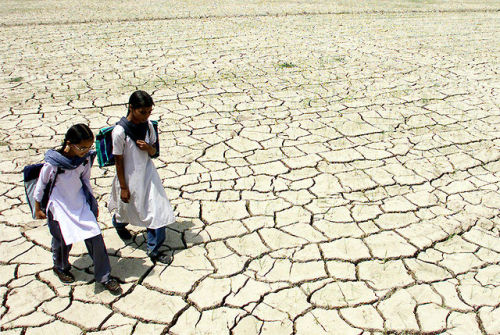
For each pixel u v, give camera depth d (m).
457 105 7.75
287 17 16.66
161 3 19.80
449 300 3.52
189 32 13.23
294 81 8.80
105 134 3.46
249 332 3.20
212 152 5.85
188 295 3.52
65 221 3.27
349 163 5.63
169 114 7.05
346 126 6.73
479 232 4.33
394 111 7.38
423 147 6.12
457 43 12.83
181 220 4.43
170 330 3.20
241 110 7.27
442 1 24.44
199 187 5.03
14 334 3.13
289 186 5.09
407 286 3.66
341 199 4.85
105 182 5.07
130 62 9.86
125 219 3.76
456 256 4.00
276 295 3.54
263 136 6.34
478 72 9.85
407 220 4.50
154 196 3.64
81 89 8.11
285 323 3.28
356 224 4.43
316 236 4.24
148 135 3.57
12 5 18.48
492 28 15.67
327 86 8.55
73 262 3.83
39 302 3.41
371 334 3.21
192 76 8.97
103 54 10.49
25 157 5.57
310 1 22.11
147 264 3.83
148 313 3.34
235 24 14.80
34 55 10.31
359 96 8.05
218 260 3.90
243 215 4.54
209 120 6.85
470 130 6.71
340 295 3.55
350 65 10.05
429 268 3.85
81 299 3.45
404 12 19.25
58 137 6.16
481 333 3.24
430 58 10.92
